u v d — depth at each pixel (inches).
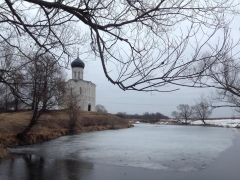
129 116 6200.8
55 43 193.0
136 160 741.3
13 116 1280.8
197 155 842.2
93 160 730.2
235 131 2160.4
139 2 147.9
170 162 715.4
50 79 559.8
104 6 153.7
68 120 1738.4
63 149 928.9
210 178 549.0
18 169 601.0
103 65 148.9
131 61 142.3
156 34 157.8
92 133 1740.9
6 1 161.0
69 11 148.3
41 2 143.8
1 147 865.5
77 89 2854.3
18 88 226.8
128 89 134.0
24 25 168.6
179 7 141.3
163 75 126.8
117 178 538.6
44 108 1016.2
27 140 1050.7
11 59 246.8
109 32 154.7
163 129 2500.0
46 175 553.3
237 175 573.9
